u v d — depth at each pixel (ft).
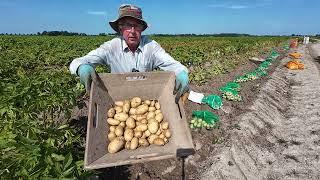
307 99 13.03
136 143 3.59
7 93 4.61
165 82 4.04
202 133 7.37
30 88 4.67
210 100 9.02
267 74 17.51
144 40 4.20
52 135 3.81
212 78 13.99
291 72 20.18
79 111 7.41
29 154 2.89
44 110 4.81
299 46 52.75
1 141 3.32
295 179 6.64
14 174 2.81
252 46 35.40
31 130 3.57
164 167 5.89
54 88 4.93
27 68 15.28
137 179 5.43
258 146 7.86
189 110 8.46
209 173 5.90
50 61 16.55
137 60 4.17
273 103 11.61
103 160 3.17
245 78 14.21
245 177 6.34
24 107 4.29
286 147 8.17
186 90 3.66
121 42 4.09
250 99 10.86
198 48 25.25
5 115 4.10
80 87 7.64
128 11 3.76
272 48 39.78
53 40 40.16
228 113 9.14
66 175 2.85
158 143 3.63
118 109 3.88
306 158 7.56
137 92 4.02
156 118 3.85
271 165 7.18
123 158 3.28
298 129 9.45
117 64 4.16
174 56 17.70
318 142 8.48
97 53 3.95
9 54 17.16
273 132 8.99
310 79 17.57
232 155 6.74
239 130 7.95
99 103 3.59
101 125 3.54
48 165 2.89
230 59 21.67
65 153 3.94
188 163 6.15
